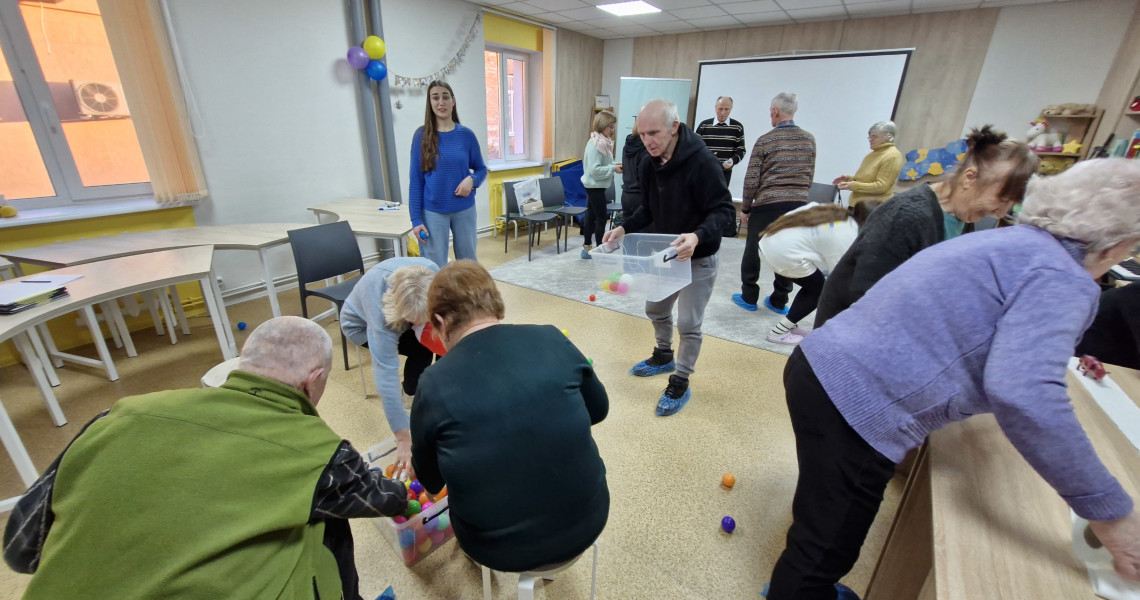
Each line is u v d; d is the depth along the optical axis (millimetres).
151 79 2656
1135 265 2219
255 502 727
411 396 1988
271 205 3432
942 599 611
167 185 2814
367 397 2248
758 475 1791
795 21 5086
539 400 862
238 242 2494
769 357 2711
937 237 1201
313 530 837
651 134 1667
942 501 771
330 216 3725
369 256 4289
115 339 2627
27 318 1500
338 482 825
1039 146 4117
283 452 765
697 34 5781
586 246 4621
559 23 5449
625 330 3043
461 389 840
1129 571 604
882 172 3459
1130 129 3561
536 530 886
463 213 2996
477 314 976
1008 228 773
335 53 3613
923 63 4660
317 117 3592
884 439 838
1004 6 4207
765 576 1385
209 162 3041
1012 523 728
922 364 784
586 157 4281
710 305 3508
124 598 646
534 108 5926
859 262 1268
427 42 4215
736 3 4395
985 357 742
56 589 642
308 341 870
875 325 838
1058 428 615
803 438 945
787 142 2939
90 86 2607
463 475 840
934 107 4707
